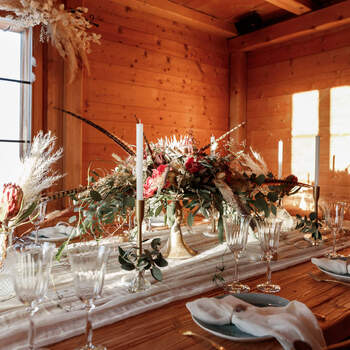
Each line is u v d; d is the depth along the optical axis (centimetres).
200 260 131
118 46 354
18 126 301
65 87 312
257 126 438
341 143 363
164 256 137
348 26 356
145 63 374
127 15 358
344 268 115
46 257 72
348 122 357
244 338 73
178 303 98
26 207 110
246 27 418
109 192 128
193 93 416
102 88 346
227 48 448
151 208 146
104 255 73
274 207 144
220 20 414
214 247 152
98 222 127
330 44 370
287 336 72
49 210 300
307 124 390
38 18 207
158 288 103
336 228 144
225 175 131
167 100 393
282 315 78
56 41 246
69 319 85
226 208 140
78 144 319
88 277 72
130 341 78
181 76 404
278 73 415
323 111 377
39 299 72
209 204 131
